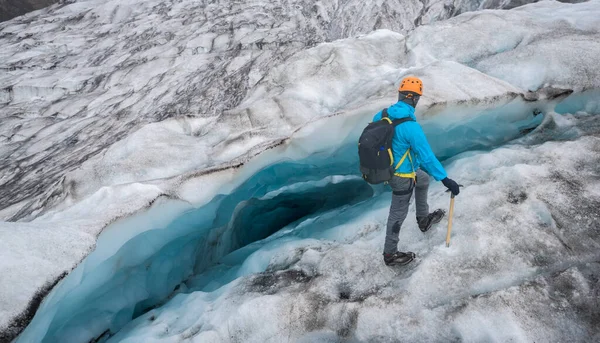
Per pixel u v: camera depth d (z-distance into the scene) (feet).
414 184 8.92
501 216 9.96
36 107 46.19
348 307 8.74
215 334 9.26
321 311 8.93
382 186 16.43
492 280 8.58
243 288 10.57
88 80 49.01
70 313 11.14
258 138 14.21
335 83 16.52
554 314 7.60
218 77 41.50
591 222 9.40
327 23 49.60
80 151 33.47
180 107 37.42
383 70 16.87
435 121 13.71
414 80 8.78
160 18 61.82
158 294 14.73
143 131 15.57
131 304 13.46
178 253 15.87
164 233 13.61
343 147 14.90
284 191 21.27
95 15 67.92
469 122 14.73
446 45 17.53
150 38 55.36
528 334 7.41
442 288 8.67
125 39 57.62
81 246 9.26
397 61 17.93
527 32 16.80
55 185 16.88
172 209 12.35
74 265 8.77
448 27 18.20
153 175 13.57
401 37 19.71
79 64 53.72
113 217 10.61
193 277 16.15
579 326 7.38
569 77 14.12
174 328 10.49
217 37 51.24
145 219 11.74
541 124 14.05
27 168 33.30
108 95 45.42
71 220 10.53
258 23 52.24
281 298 9.43
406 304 8.51
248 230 23.53
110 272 12.03
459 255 9.28
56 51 57.72
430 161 8.36
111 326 12.69
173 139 15.29
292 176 17.04
